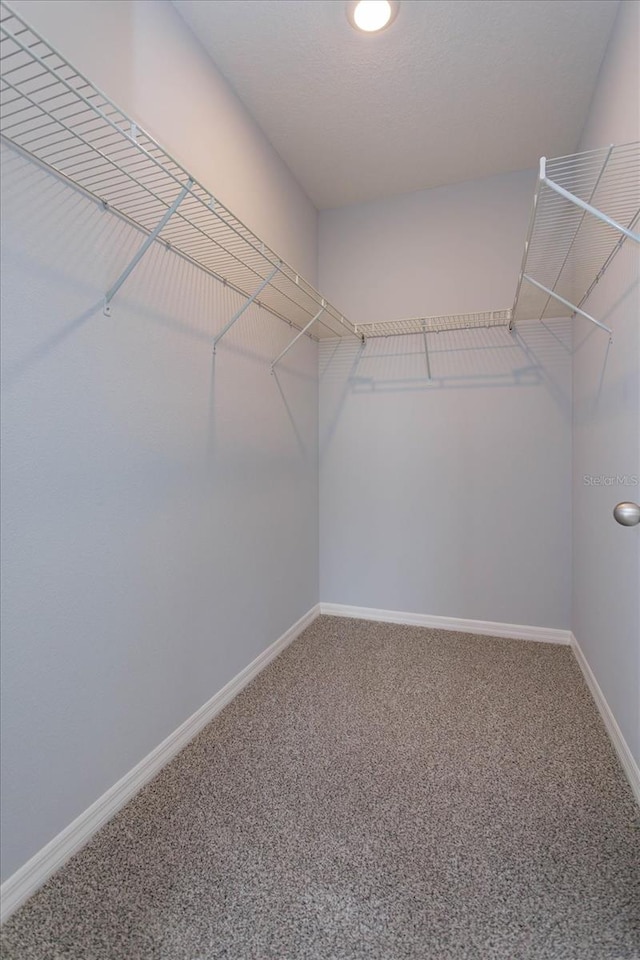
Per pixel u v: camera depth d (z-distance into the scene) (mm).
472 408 2602
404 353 2723
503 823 1247
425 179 2543
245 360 2004
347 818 1271
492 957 910
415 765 1494
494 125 2109
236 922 983
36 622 1066
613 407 1609
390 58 1734
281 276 1917
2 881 992
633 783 1361
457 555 2656
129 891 1057
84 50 1184
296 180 2525
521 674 2115
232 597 1915
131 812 1303
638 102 1325
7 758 1004
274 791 1380
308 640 2518
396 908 1009
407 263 2693
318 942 941
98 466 1235
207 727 1714
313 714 1797
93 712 1230
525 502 2520
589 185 1931
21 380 1020
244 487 2004
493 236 2525
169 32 1505
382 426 2781
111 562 1286
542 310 2324
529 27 1603
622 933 949
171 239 1523
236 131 1911
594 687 1896
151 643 1449
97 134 1221
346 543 2877
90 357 1205
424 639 2529
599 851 1152
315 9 1527
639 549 1343
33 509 1055
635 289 1369
